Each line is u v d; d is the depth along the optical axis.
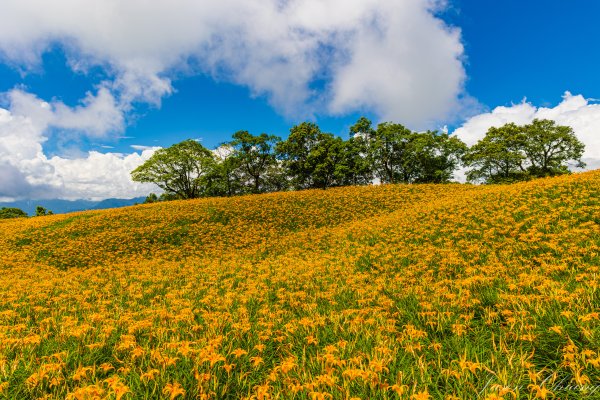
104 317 5.68
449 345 3.95
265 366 3.93
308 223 22.56
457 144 51.84
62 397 3.20
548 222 10.98
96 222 25.06
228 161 56.81
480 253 9.61
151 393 3.18
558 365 3.31
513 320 4.11
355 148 54.62
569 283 5.43
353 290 7.33
